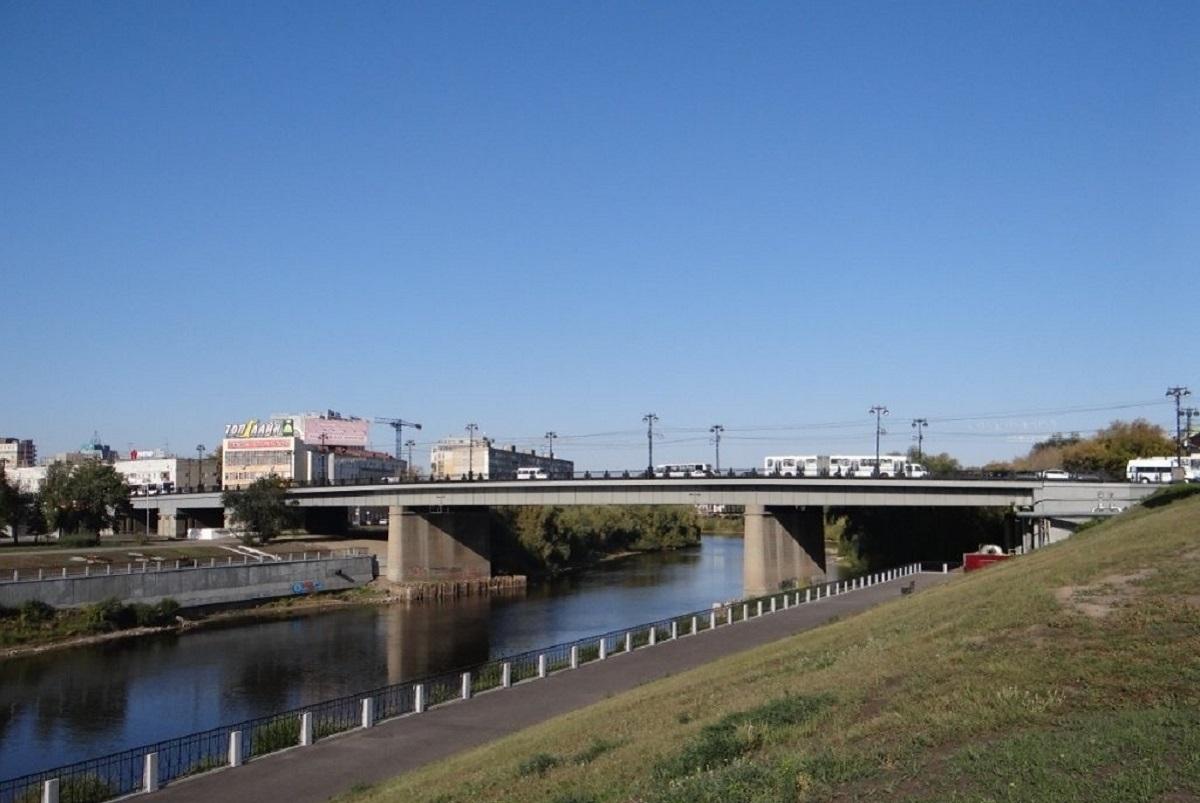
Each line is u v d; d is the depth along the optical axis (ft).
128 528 538.06
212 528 497.46
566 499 386.73
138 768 134.10
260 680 219.20
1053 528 291.38
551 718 119.14
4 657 246.68
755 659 124.36
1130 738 51.75
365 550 437.99
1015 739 54.54
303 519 486.79
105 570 319.06
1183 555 103.86
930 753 55.88
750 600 231.09
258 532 433.48
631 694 119.85
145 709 190.90
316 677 222.28
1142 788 44.91
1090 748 51.01
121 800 93.81
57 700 199.41
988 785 48.19
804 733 66.28
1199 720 54.13
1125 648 70.44
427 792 79.10
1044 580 108.47
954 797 47.06
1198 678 61.98
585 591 404.57
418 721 122.52
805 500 342.85
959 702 64.54
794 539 373.61
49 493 430.20
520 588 421.59
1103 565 108.06
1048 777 47.65
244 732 132.57
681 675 132.77
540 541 496.23
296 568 375.45
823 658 100.37
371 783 93.45
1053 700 61.72
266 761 105.40
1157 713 55.98
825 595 248.11
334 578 394.52
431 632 291.17
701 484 358.02
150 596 311.27
